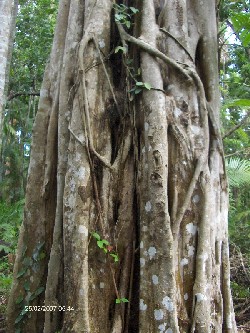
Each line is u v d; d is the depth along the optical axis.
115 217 4.17
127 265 4.07
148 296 3.74
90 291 3.91
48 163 4.59
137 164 4.18
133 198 4.20
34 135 4.78
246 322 5.43
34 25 10.38
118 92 4.48
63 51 4.89
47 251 4.54
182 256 3.93
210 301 3.95
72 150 4.13
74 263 3.86
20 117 12.16
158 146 3.99
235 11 6.93
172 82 4.34
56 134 4.63
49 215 4.59
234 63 8.66
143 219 3.91
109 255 4.02
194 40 4.61
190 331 3.74
